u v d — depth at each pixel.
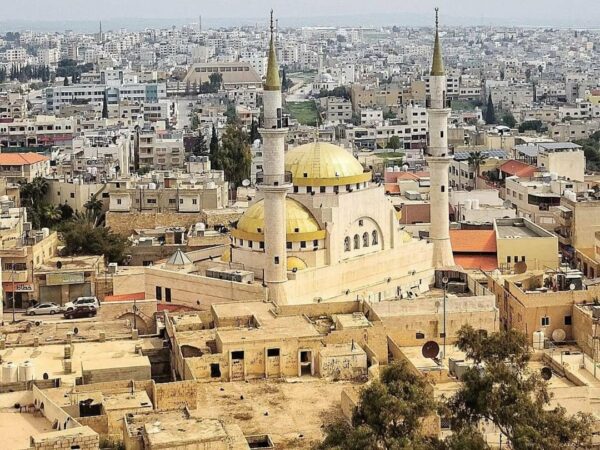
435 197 190.25
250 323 144.25
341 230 172.88
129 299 194.25
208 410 119.81
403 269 183.75
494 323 160.00
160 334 151.38
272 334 134.88
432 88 189.75
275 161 160.75
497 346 113.12
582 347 156.75
